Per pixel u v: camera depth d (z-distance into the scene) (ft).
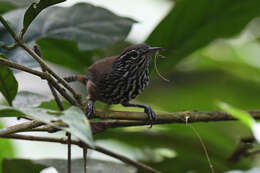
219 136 36.06
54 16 31.89
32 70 20.48
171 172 34.35
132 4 51.11
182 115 26.32
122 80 33.55
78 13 32.30
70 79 34.27
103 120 27.25
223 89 49.16
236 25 34.91
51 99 25.90
